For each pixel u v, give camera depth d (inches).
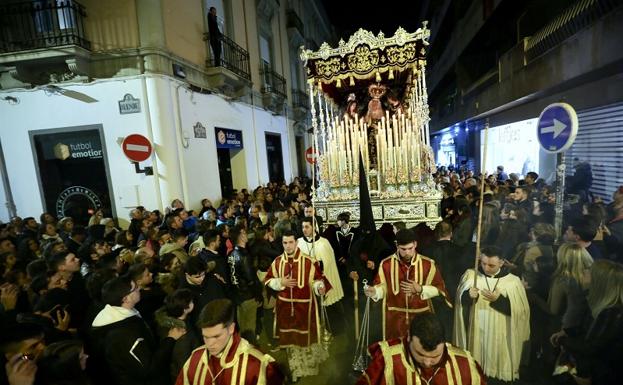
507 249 169.3
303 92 744.3
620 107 250.1
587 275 105.9
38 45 280.2
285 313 141.7
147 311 122.0
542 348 125.0
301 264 140.6
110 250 170.4
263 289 176.9
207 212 248.2
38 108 287.4
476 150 633.6
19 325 75.7
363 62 208.5
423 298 114.3
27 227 239.3
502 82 436.1
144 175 289.3
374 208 219.9
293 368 141.6
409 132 217.9
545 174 368.5
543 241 137.6
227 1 414.3
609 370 88.8
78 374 76.5
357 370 135.2
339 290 171.3
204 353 77.6
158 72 279.1
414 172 215.3
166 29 290.4
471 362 71.5
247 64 449.1
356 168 225.5
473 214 218.2
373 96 236.5
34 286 124.5
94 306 108.3
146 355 90.2
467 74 691.4
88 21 277.4
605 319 89.4
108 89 281.6
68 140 292.4
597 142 276.1
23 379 68.6
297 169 706.8
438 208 211.5
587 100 287.0
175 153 295.6
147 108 281.3
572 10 290.4
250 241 192.1
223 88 386.6
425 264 121.1
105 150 288.7
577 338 98.5
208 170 349.7
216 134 370.0
